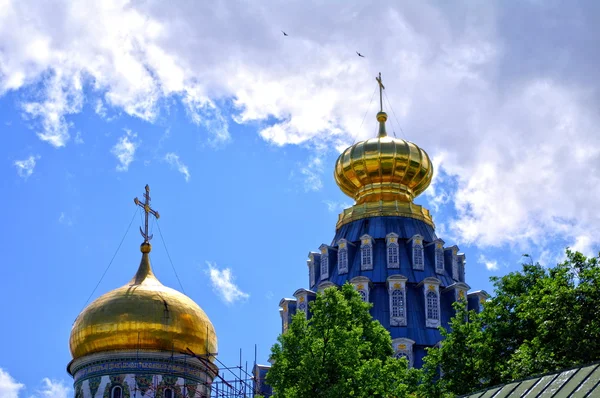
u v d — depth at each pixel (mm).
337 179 101250
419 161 98938
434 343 87312
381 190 98375
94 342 79875
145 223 87750
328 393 59844
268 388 87938
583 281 60500
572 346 57875
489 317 67312
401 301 89375
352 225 96812
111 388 78688
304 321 64812
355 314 69750
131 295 81125
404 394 63125
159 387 78812
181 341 80688
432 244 94562
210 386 81312
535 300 62594
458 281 94312
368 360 64438
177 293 83438
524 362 58531
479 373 64688
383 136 101500
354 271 93250
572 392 38344
